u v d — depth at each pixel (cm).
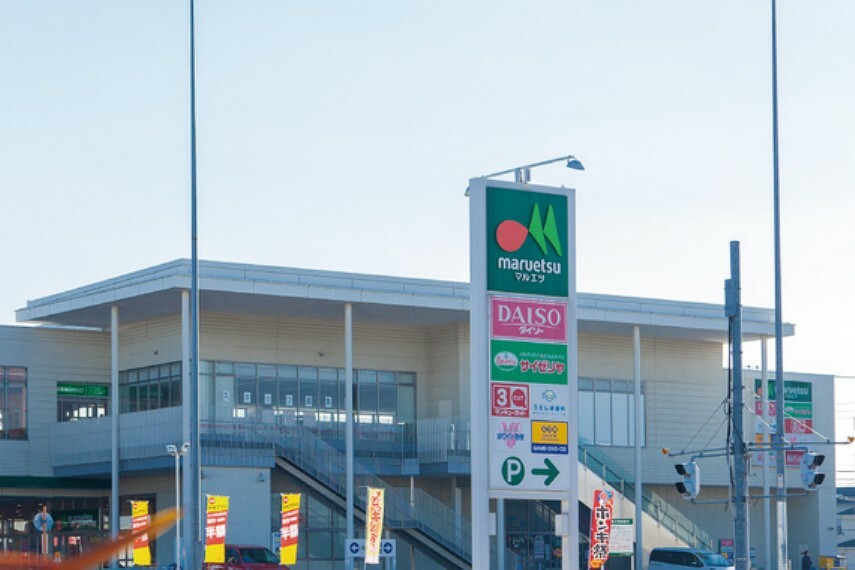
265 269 4497
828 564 5616
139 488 4791
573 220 2605
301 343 4969
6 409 4803
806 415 5875
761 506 5847
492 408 2481
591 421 5441
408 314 4844
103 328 5041
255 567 3988
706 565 4659
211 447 4316
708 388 5738
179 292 4347
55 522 4825
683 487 2464
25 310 4762
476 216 2498
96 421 4650
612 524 4128
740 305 2434
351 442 4456
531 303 2542
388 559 3584
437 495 5106
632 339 5584
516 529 5197
